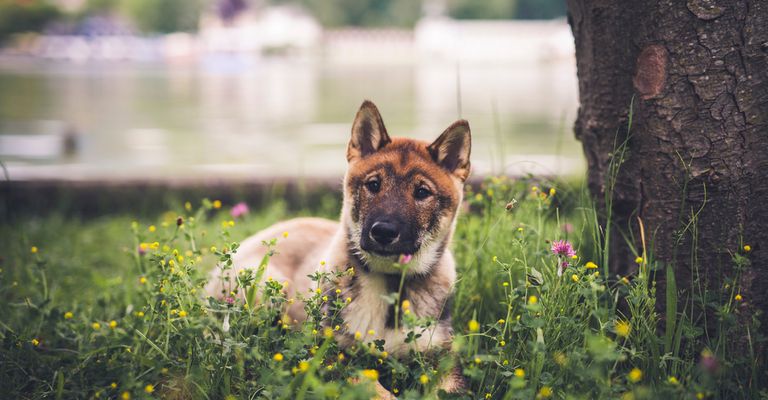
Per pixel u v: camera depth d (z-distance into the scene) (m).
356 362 1.17
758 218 1.17
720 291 1.17
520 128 3.47
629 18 1.21
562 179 1.66
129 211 2.03
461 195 1.32
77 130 3.59
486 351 1.19
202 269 1.44
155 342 1.19
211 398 1.13
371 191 1.26
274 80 7.22
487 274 1.34
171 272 1.19
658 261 1.20
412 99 5.04
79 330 1.25
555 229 1.37
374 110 1.30
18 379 1.17
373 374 1.03
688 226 1.17
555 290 1.15
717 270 1.19
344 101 5.04
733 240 1.18
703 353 1.11
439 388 1.13
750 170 1.16
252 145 3.15
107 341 1.21
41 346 1.23
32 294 1.46
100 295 1.43
